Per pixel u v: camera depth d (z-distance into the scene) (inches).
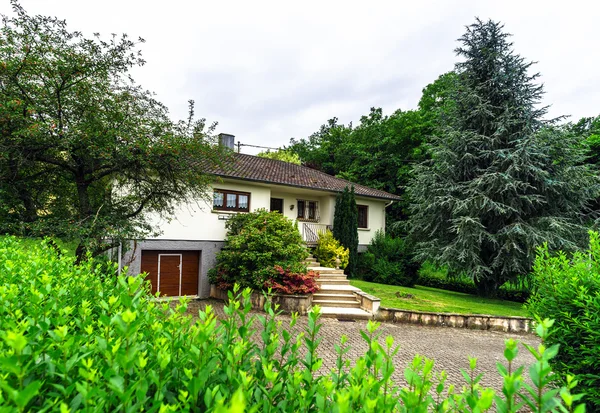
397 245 754.8
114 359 54.9
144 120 308.0
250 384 61.0
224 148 374.0
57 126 261.3
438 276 743.1
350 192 704.4
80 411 44.8
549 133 566.3
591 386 148.3
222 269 492.4
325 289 486.9
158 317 95.5
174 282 502.0
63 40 275.1
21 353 49.6
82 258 289.6
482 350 313.6
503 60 625.3
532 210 597.3
